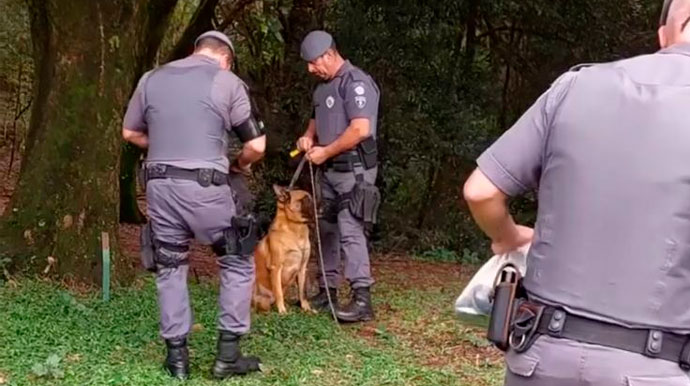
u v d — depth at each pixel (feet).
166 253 12.84
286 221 17.40
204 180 12.56
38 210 18.60
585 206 5.92
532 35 31.07
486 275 7.36
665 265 5.76
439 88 29.68
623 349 5.79
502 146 6.31
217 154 12.82
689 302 5.83
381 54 28.84
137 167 31.89
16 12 41.37
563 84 6.28
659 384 5.72
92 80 18.54
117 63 18.76
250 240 12.98
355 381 13.25
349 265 17.40
